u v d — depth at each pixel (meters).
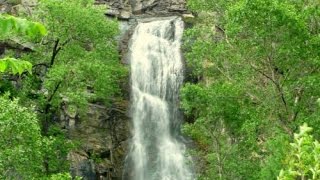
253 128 19.47
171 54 37.16
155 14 42.03
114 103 34.59
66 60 25.12
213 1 26.33
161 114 35.72
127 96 35.53
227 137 24.66
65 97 27.14
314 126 18.08
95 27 25.06
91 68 24.03
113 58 27.16
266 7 17.58
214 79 29.39
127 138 34.59
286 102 19.88
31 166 17.34
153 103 36.09
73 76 24.55
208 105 22.69
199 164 33.22
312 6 19.84
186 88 22.86
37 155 17.28
